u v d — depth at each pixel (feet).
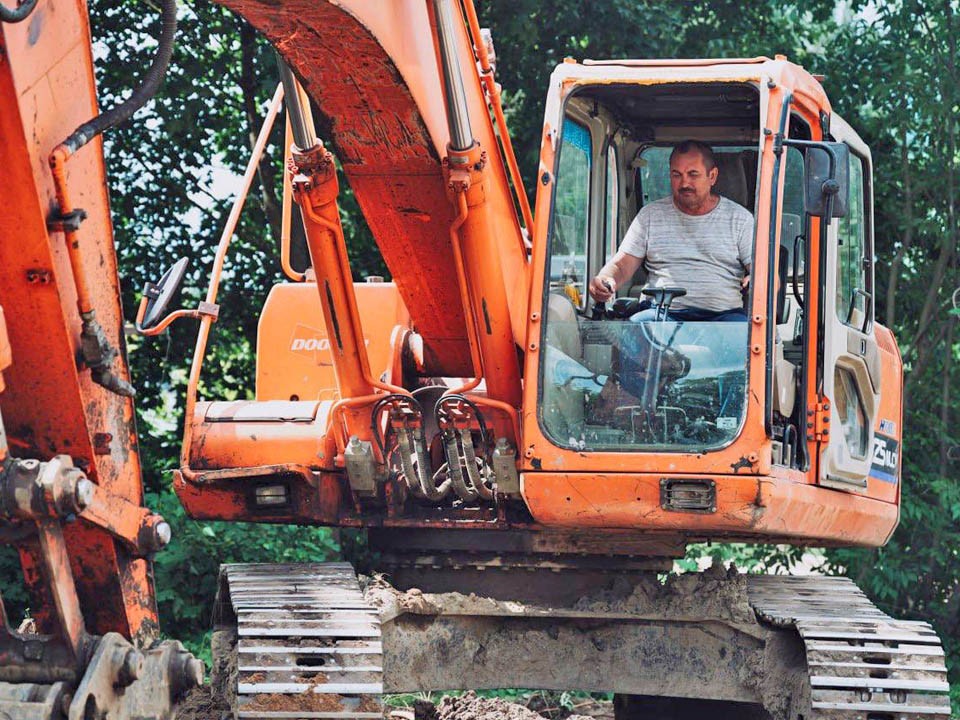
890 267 56.03
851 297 29.50
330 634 23.56
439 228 26.30
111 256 18.20
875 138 56.95
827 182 24.63
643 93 28.50
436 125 24.75
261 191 56.95
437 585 28.22
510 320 26.66
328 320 26.99
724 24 57.41
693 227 27.58
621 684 27.53
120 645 17.20
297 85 25.35
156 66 17.54
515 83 55.31
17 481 15.87
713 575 27.61
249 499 27.66
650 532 26.78
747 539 28.81
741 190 30.94
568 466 24.89
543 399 25.32
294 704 23.13
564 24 53.42
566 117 27.50
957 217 55.77
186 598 44.65
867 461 29.63
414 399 27.07
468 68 26.43
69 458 16.34
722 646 27.45
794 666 27.22
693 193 27.48
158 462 52.80
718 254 27.32
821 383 26.99
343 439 27.89
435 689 27.09
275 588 25.96
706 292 27.14
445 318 28.35
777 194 25.12
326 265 26.58
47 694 16.65
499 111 27.86
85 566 18.35
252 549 44.62
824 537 28.07
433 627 27.17
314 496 27.50
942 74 54.03
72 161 17.39
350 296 26.86
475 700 36.91
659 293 25.95
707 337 25.55
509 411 26.45
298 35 22.09
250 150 55.31
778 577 30.81
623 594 27.45
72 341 17.20
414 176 25.41
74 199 17.40
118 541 18.34
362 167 25.32
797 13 55.62
